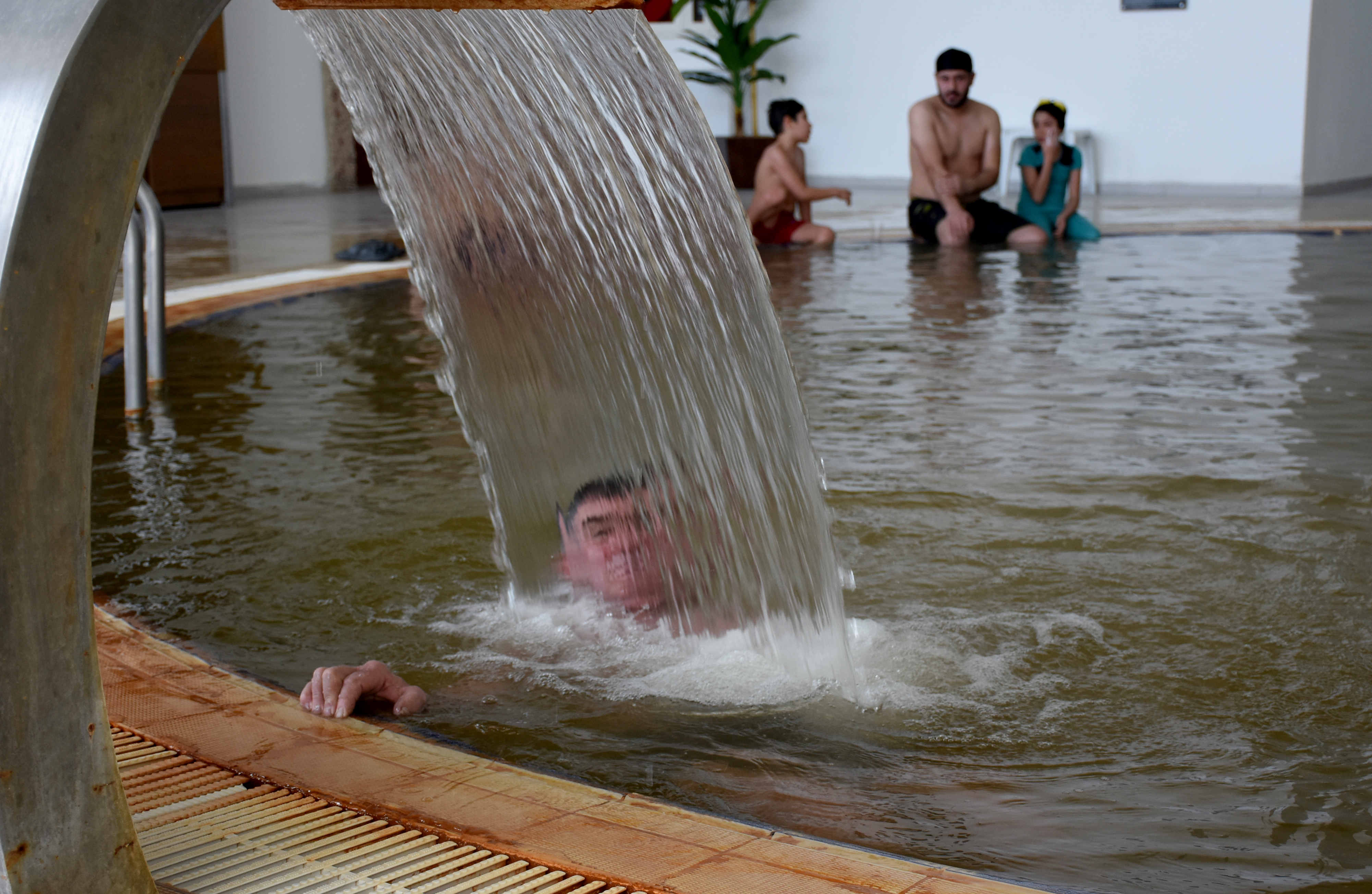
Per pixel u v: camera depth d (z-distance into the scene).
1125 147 11.68
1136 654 1.72
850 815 1.27
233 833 1.12
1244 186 11.25
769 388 1.64
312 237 8.62
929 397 3.40
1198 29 11.14
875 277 6.18
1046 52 11.81
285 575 2.12
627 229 1.69
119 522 2.42
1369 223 8.20
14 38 0.78
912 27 12.41
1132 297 5.25
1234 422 3.02
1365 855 1.17
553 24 1.63
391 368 4.03
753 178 12.55
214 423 3.27
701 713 1.56
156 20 0.79
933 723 1.52
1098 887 1.12
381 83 1.76
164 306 3.78
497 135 1.73
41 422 0.78
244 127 12.39
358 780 1.25
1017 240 7.79
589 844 1.09
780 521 1.68
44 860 0.81
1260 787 1.32
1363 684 1.59
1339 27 11.20
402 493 2.61
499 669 1.72
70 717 0.82
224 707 1.49
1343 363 3.71
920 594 1.97
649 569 1.81
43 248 0.76
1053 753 1.42
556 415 1.83
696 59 13.35
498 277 1.81
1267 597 1.91
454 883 1.02
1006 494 2.49
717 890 1.00
